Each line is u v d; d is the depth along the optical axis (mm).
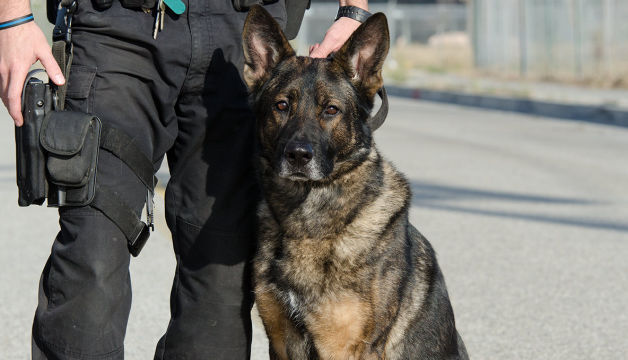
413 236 3764
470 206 7879
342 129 3539
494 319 4926
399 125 15102
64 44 2938
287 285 3441
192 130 3180
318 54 3674
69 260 2936
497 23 29031
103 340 2961
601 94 20516
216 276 3311
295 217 3441
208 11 3086
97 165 2947
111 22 2936
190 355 3352
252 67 3498
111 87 2971
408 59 36000
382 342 3473
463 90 23000
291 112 3502
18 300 5141
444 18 41344
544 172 9812
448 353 3818
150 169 3090
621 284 5621
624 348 4520
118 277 3004
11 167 9758
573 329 4789
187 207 3277
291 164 3371
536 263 6051
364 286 3385
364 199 3494
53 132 2836
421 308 3650
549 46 25688
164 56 3023
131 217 3012
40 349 3035
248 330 3469
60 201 2887
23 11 2807
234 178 3281
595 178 9438
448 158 10812
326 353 3500
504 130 14516
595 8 23938
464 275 5758
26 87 2855
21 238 6645
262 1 3551
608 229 7062
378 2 41750
